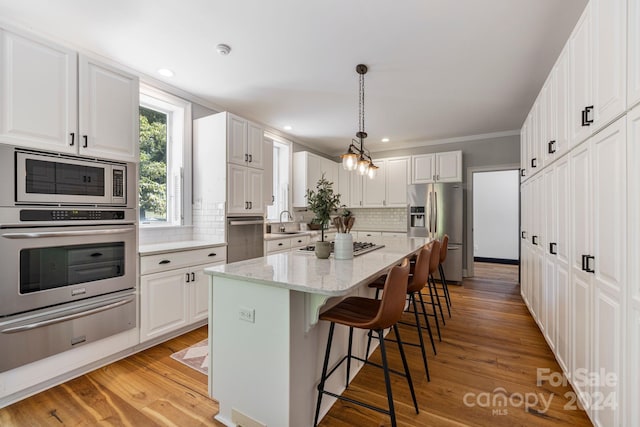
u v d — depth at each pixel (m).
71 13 1.98
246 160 3.38
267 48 2.42
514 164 4.70
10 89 1.68
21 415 1.61
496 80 2.97
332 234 5.23
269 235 4.03
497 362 2.22
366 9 1.95
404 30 2.18
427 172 5.04
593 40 1.48
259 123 4.33
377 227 5.88
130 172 2.27
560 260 2.02
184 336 2.64
